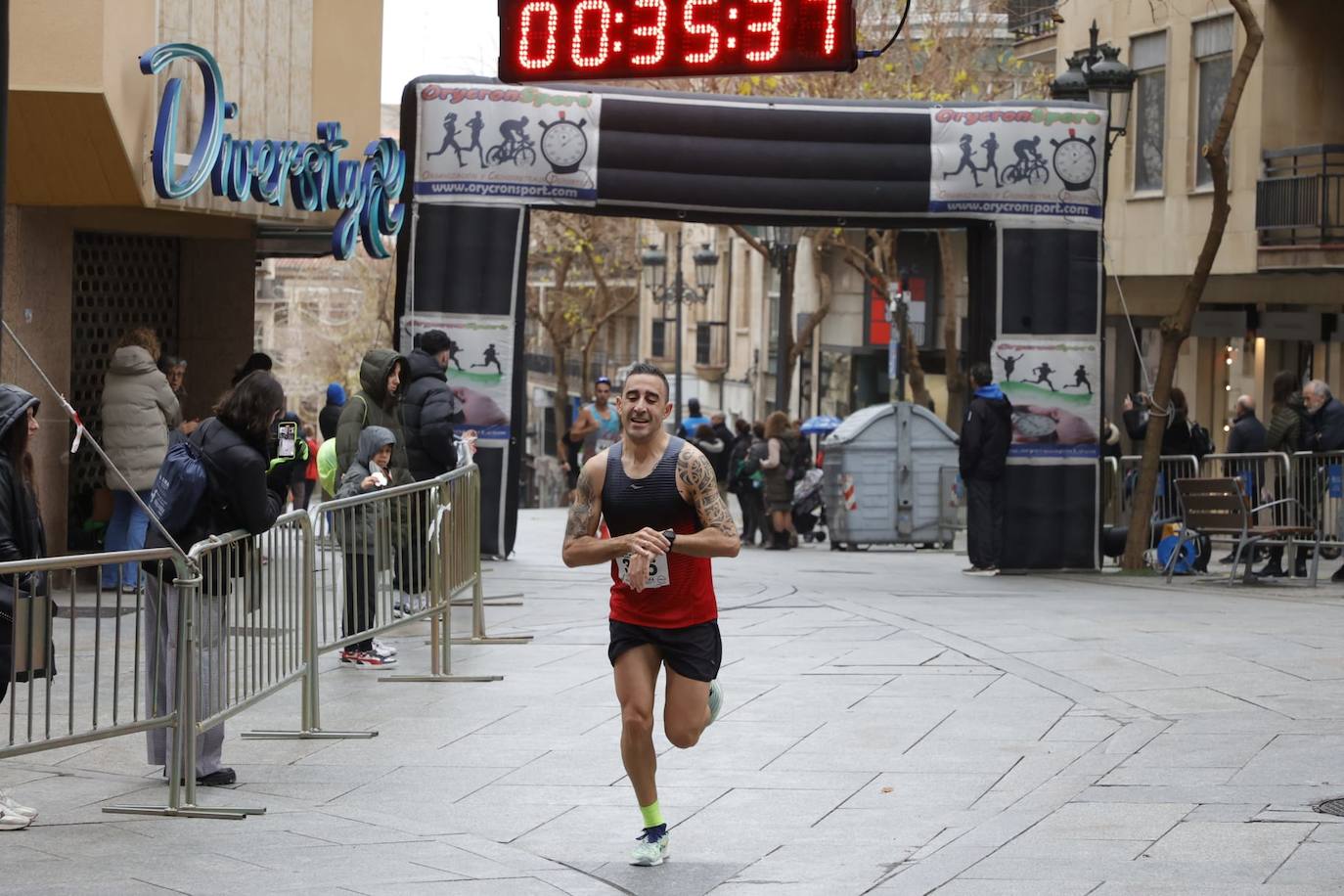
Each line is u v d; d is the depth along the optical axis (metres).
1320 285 40.78
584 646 20.98
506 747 15.21
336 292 118.69
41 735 12.55
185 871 11.17
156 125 24.88
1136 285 48.75
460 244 30.31
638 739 11.52
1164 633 21.45
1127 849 11.46
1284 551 31.11
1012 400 30.81
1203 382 46.94
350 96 30.44
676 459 11.67
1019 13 62.28
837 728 15.78
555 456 130.62
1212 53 43.62
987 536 30.88
